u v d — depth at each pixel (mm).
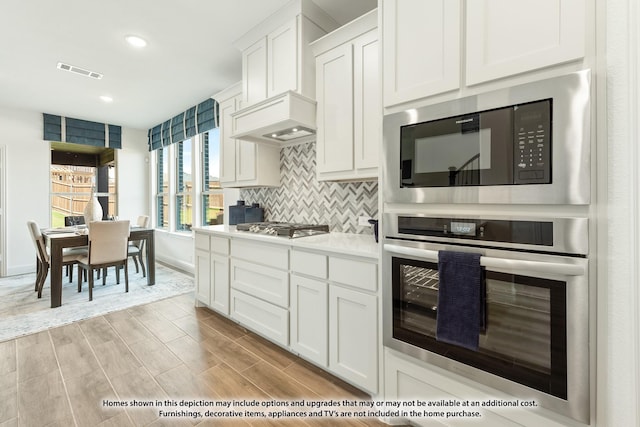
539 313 1010
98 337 2330
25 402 1569
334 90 2107
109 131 5059
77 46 2602
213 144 4277
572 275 932
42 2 2027
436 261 1213
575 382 941
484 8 1094
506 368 1078
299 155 2859
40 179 4465
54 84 3395
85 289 3586
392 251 1365
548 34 962
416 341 1314
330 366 1769
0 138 4145
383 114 1423
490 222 1093
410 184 1309
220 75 3207
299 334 1959
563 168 932
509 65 1037
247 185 3006
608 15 860
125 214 5258
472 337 1116
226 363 1971
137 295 3389
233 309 2535
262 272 2229
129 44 2584
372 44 1892
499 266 1055
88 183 5113
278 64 2332
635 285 813
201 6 2121
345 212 2473
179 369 1896
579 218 922
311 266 1859
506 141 1041
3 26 2293
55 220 4688
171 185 5004
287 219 2996
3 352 2086
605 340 895
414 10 1299
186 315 2805
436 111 1212
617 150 852
